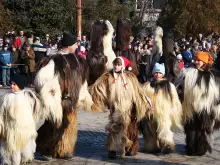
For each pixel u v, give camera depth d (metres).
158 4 49.19
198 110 8.30
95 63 9.77
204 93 8.24
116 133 8.13
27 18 30.31
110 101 8.08
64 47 8.08
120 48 10.41
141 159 8.30
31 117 7.30
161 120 8.37
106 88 8.07
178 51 21.02
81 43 19.19
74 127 8.03
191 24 37.09
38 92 7.59
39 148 8.06
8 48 19.72
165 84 8.47
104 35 9.98
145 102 8.17
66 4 31.67
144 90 8.45
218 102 8.38
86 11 32.91
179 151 8.91
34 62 18.66
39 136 8.06
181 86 8.62
